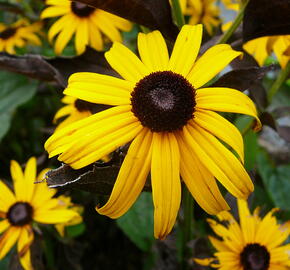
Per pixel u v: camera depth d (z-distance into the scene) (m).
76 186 0.17
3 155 0.39
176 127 0.17
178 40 0.19
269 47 0.25
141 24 0.21
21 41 0.37
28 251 0.25
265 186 0.35
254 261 0.24
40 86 0.38
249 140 0.24
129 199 0.17
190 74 0.19
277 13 0.20
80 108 0.28
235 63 0.23
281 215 0.34
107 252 0.38
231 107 0.18
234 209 0.25
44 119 0.41
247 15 0.20
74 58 0.22
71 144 0.17
